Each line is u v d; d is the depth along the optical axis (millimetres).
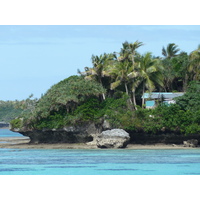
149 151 126062
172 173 90562
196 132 136000
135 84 150000
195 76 163375
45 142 151250
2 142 180250
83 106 142000
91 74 154750
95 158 111750
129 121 137875
